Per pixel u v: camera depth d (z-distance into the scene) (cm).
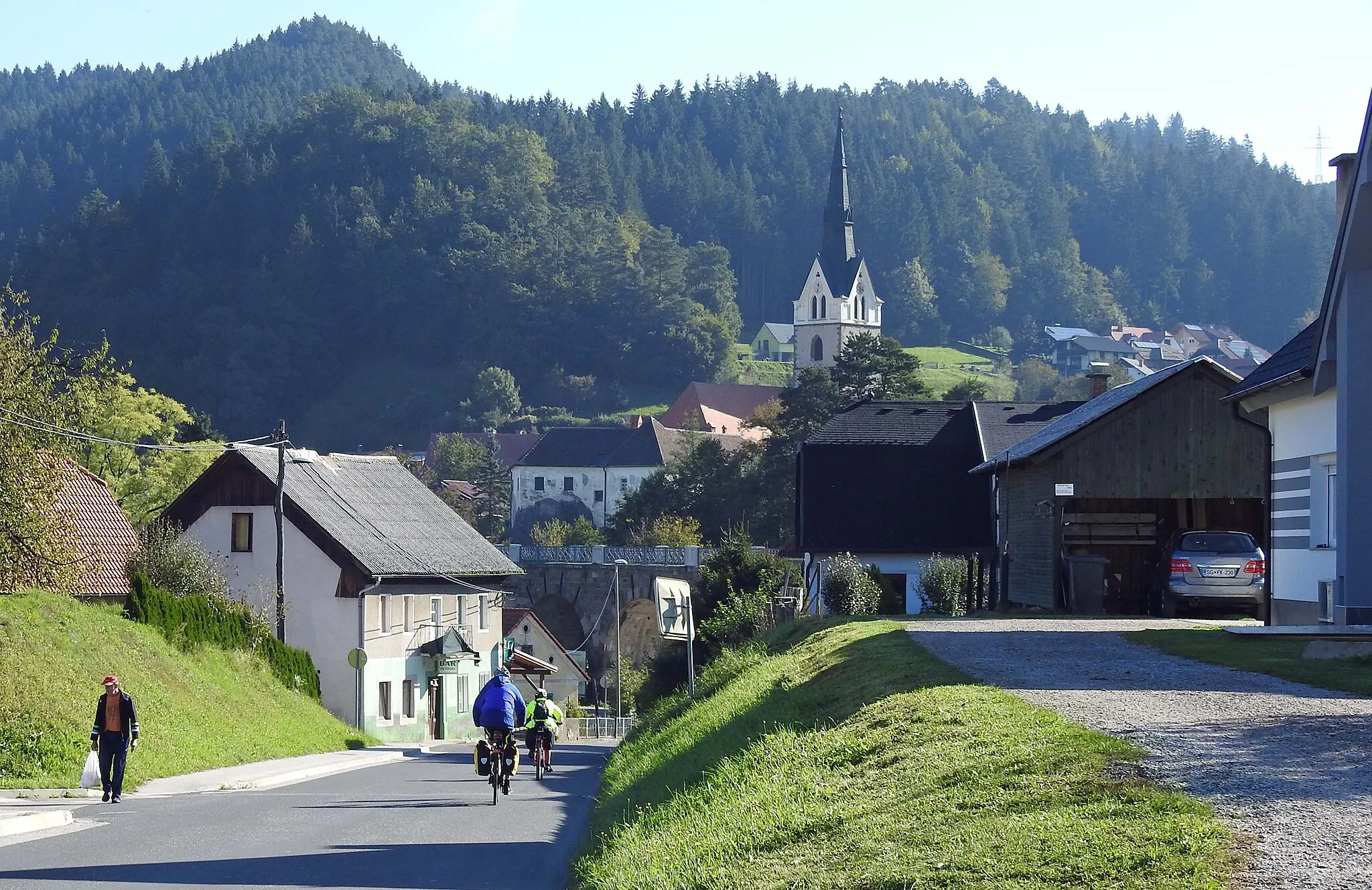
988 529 5016
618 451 15325
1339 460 2094
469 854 1467
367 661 4912
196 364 19500
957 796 1011
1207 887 715
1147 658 1842
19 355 3841
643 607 8612
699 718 2188
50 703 2681
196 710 3244
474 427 18800
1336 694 1430
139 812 1916
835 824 1044
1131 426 3509
